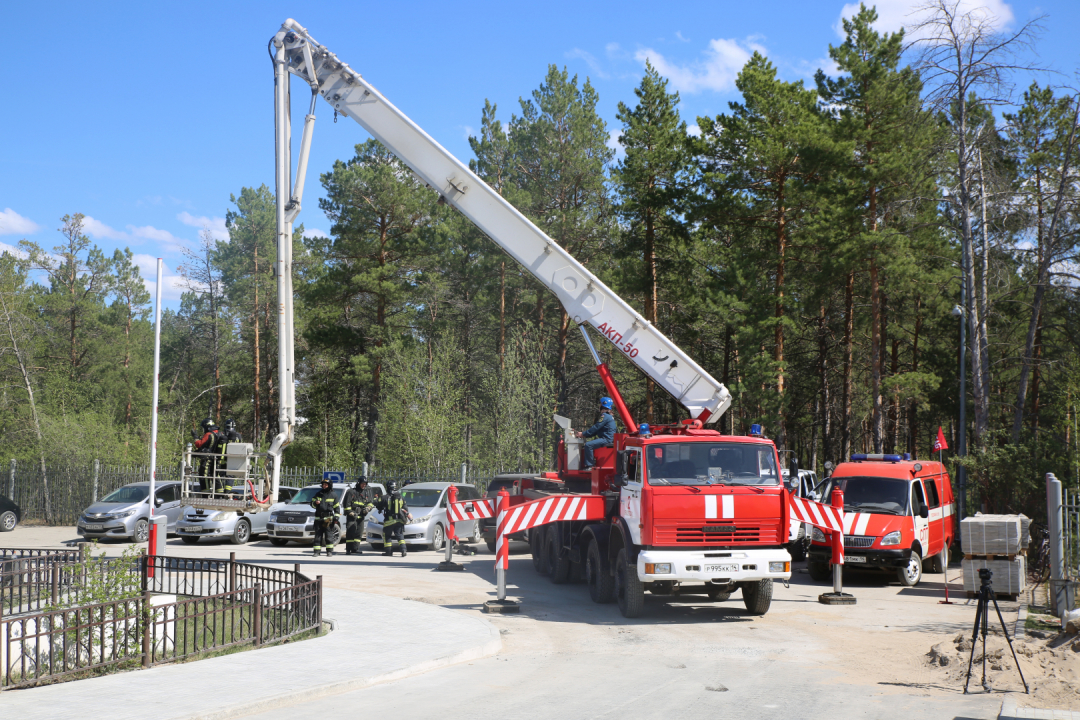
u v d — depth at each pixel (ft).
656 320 125.18
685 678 29.37
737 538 40.29
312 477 96.68
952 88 76.89
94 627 30.09
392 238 148.05
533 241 50.24
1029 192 83.92
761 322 105.09
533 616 42.29
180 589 48.93
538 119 147.84
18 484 106.01
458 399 125.70
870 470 58.95
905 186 99.50
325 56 50.72
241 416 179.32
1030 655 32.24
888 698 26.78
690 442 41.45
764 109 104.58
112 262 203.10
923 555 57.62
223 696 25.13
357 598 45.42
